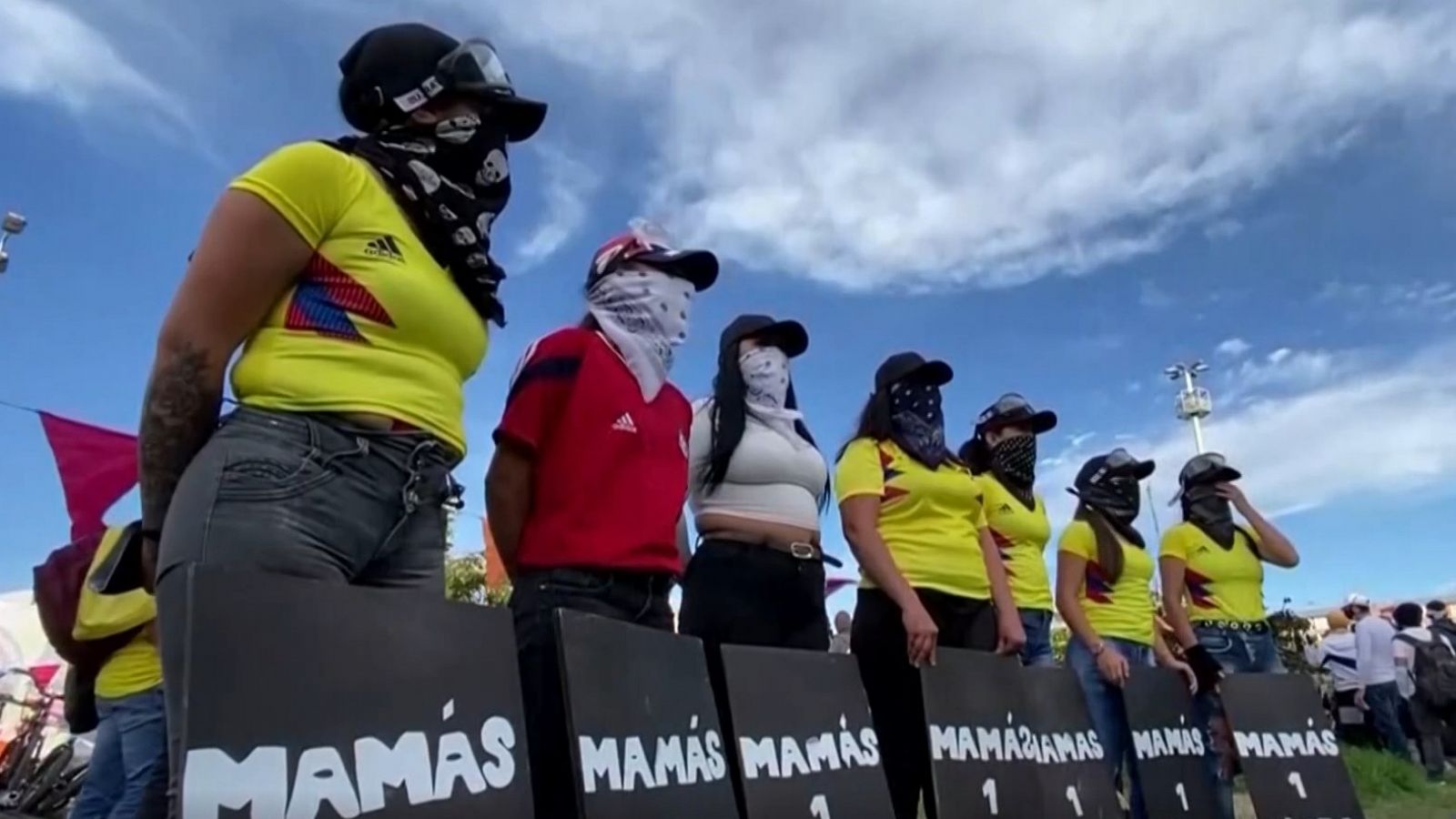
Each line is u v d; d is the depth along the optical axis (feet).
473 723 5.74
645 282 8.80
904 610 11.32
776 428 10.84
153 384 5.00
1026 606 14.35
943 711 11.30
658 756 7.71
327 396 5.20
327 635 5.12
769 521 10.39
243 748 4.72
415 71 6.04
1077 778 12.73
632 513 8.07
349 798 5.05
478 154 6.16
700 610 10.18
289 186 5.25
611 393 8.21
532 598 7.74
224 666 4.71
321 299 5.38
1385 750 29.55
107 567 5.94
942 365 12.63
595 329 8.78
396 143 6.02
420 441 5.49
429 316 5.61
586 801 6.90
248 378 5.22
